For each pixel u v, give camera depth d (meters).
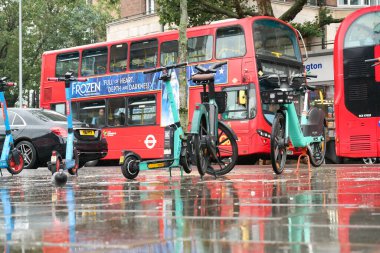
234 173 11.43
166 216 4.16
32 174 13.07
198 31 20.27
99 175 12.13
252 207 4.61
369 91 17.88
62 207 5.12
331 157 21.59
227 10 26.70
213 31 19.94
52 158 9.49
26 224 3.96
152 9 42.16
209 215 4.14
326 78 23.44
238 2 26.58
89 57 23.33
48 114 17.17
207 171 9.29
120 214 4.41
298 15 37.12
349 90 18.14
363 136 17.89
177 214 4.27
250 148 19.00
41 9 50.44
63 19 50.22
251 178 9.17
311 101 20.56
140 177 10.42
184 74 16.92
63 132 16.45
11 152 12.53
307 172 11.41
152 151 21.45
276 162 10.16
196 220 3.86
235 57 19.41
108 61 22.75
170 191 6.70
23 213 4.69
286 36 20.31
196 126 8.96
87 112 23.19
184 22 17.02
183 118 16.77
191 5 26.14
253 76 18.98
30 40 51.16
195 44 20.30
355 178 8.69
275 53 19.78
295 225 3.48
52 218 4.27
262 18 19.64
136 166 9.95
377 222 3.54
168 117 21.11
